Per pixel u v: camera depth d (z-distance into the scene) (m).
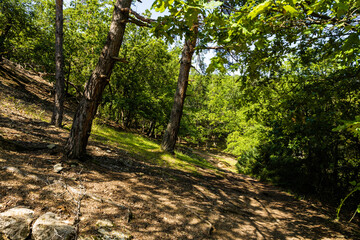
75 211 2.89
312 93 4.09
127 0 4.54
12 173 3.26
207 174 8.40
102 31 14.50
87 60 14.20
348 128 1.15
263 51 3.64
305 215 5.97
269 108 4.73
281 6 1.72
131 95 17.23
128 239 2.72
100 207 3.24
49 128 6.76
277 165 10.59
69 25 14.27
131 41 16.31
